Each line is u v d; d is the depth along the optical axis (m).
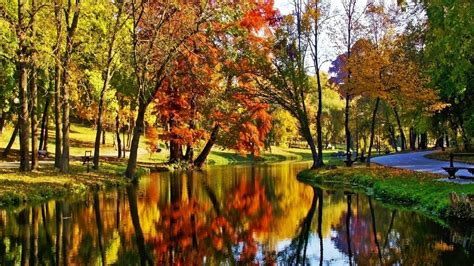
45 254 13.84
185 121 44.91
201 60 37.47
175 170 46.53
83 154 52.31
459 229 16.38
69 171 30.59
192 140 45.41
